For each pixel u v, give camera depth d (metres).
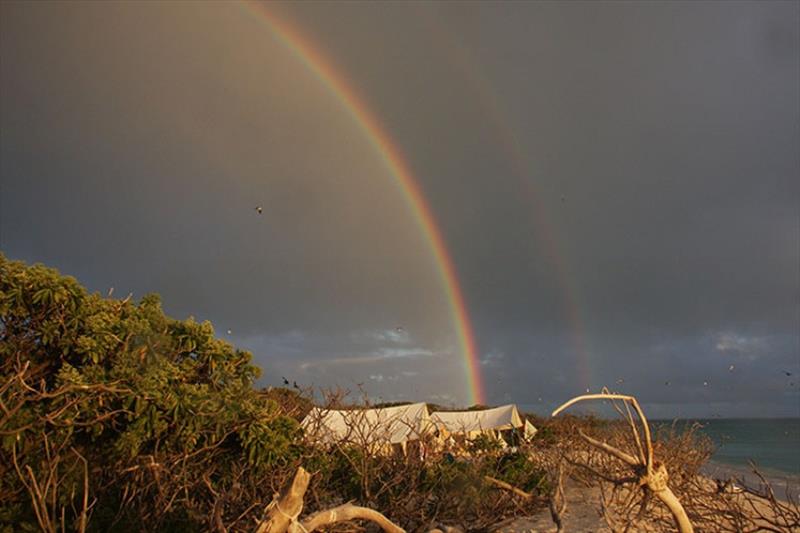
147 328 8.40
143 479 7.80
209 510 8.37
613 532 5.50
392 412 16.75
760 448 60.16
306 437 10.88
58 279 8.09
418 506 10.83
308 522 3.44
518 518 12.23
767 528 7.39
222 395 8.89
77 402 6.89
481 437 15.16
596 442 3.99
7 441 6.14
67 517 7.05
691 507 7.76
